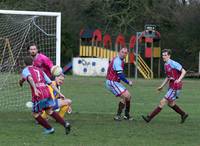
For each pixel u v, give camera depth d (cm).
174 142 2166
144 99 4578
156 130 2539
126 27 11388
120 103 2956
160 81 7925
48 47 3753
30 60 2295
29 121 2797
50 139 2183
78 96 4731
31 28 4241
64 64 11025
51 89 2666
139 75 10162
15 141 2116
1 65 5031
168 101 2842
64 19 11031
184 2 11438
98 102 4172
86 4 11238
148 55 10119
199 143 2153
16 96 3881
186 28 10819
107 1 11419
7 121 2789
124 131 2478
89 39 10669
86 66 10025
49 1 10831
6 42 4772
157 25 11288
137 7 11356
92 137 2262
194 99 4656
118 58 2964
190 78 9806
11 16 4166
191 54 10931
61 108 2780
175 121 2948
